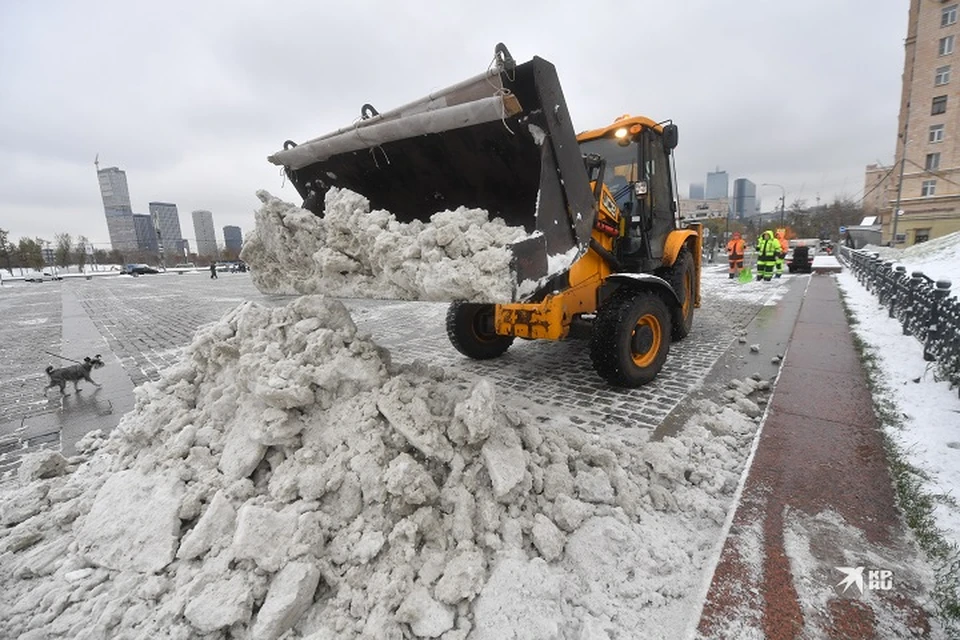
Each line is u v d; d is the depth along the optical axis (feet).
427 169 9.95
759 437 9.20
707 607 5.23
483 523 6.63
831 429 9.45
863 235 96.89
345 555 6.16
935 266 44.83
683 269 17.72
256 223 10.15
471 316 16.49
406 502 6.55
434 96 8.03
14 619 5.82
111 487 7.57
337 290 8.93
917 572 5.57
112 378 18.25
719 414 11.04
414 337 23.11
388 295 8.11
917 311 16.70
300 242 9.21
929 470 7.72
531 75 7.66
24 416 13.97
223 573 5.82
